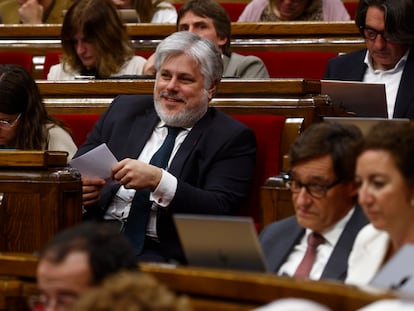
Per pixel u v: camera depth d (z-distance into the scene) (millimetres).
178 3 15750
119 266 4566
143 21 13688
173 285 5121
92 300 3484
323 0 12672
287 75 11438
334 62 10273
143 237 8383
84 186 8273
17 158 7785
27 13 14141
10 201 7773
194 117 8664
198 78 8641
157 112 8750
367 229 5867
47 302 4578
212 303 5031
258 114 9148
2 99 8695
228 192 8438
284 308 3490
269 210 7656
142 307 3451
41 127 8930
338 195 6062
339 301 4602
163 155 8609
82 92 9852
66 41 11180
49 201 7715
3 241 7762
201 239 5578
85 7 11055
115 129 8930
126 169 8109
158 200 8195
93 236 4578
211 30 10945
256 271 5480
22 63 12344
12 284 5676
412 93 9625
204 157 8578
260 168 8867
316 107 8945
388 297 4477
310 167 6051
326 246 6129
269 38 11977
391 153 5207
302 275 6113
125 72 11156
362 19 9820
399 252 4980
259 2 12938
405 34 9594
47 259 4559
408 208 5234
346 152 6027
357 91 8969
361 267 5762
